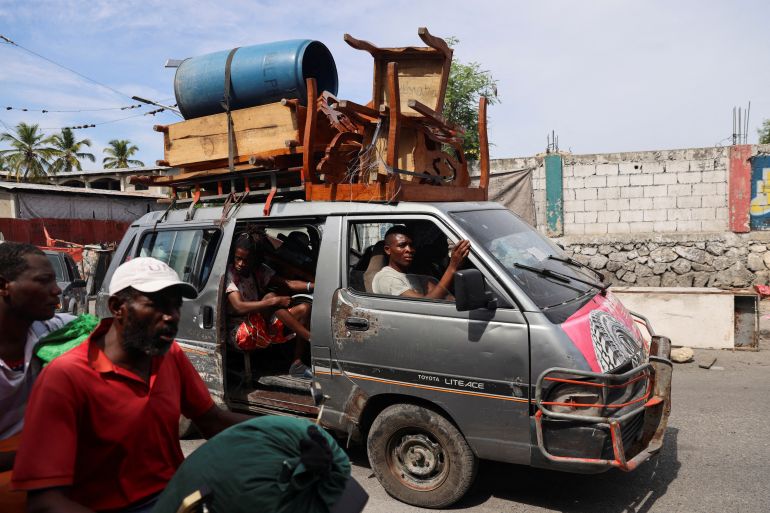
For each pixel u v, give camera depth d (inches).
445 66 175.0
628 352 143.6
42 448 66.3
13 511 79.4
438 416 144.7
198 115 206.4
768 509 143.8
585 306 148.0
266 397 179.0
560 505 149.9
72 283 344.5
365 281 162.2
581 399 127.3
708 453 179.9
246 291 190.7
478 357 137.3
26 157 1718.8
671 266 488.4
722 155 479.8
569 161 511.2
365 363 153.3
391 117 156.7
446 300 146.0
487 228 160.4
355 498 68.8
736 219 477.7
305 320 183.2
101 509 72.0
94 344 73.7
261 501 61.0
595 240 502.0
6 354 88.3
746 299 315.6
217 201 207.3
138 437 73.4
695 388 251.3
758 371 274.1
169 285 72.0
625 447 134.3
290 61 185.5
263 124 186.2
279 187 199.6
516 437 133.8
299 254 201.2
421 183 177.5
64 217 920.9
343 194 167.2
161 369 78.0
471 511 147.6
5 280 85.7
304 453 62.5
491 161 530.3
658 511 144.7
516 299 136.9
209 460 64.6
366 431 162.4
